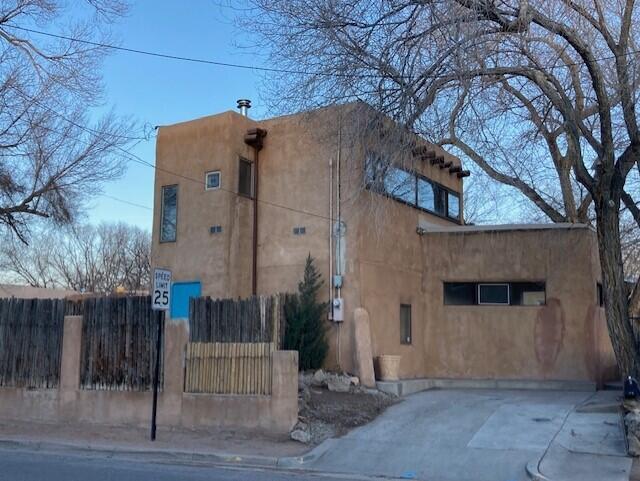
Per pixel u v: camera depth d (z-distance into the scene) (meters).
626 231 23.84
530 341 19.25
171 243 19.59
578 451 11.48
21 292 41.38
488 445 12.02
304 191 18.59
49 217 22.80
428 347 20.03
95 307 15.02
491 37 13.80
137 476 10.05
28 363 15.37
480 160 20.19
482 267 19.89
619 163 14.40
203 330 14.55
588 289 18.94
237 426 13.46
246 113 20.66
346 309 17.33
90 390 14.75
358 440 12.58
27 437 13.43
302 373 16.41
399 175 18.62
